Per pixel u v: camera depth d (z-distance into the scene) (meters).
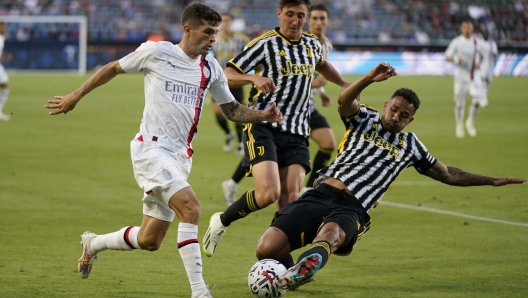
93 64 138.50
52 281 21.78
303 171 25.03
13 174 41.81
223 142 59.09
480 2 167.88
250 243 27.58
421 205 35.38
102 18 151.50
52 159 47.81
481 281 22.42
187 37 20.12
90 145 54.88
